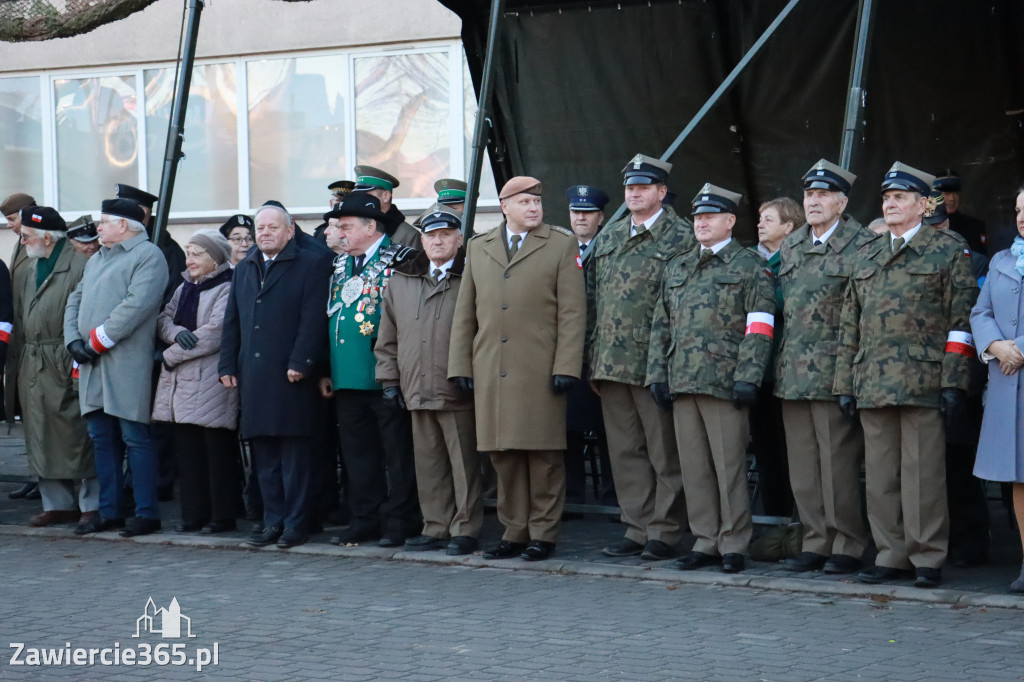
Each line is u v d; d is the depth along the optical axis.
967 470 6.87
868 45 7.13
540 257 7.12
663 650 5.32
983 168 8.62
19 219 9.27
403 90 12.96
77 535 8.27
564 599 6.28
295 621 5.89
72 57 14.29
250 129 13.66
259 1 13.41
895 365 6.32
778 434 7.73
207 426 8.12
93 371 8.21
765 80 8.94
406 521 7.73
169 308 8.39
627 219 7.29
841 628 5.65
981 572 6.76
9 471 11.09
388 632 5.68
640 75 9.20
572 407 8.21
